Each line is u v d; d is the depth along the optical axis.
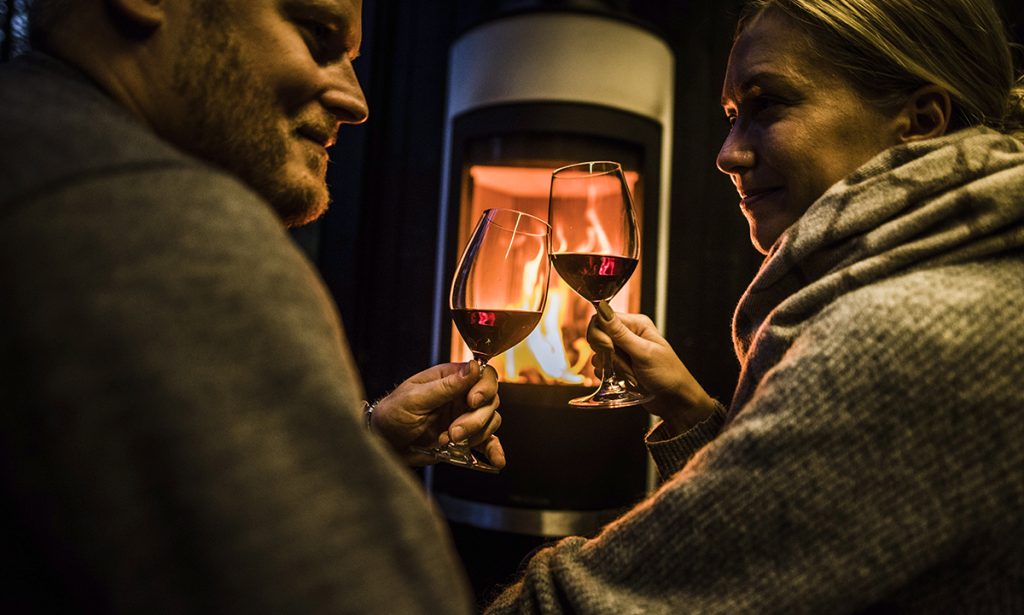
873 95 0.69
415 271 2.56
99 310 0.29
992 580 0.48
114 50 0.51
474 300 0.83
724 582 0.49
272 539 0.28
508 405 1.95
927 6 0.69
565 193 0.96
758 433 0.50
